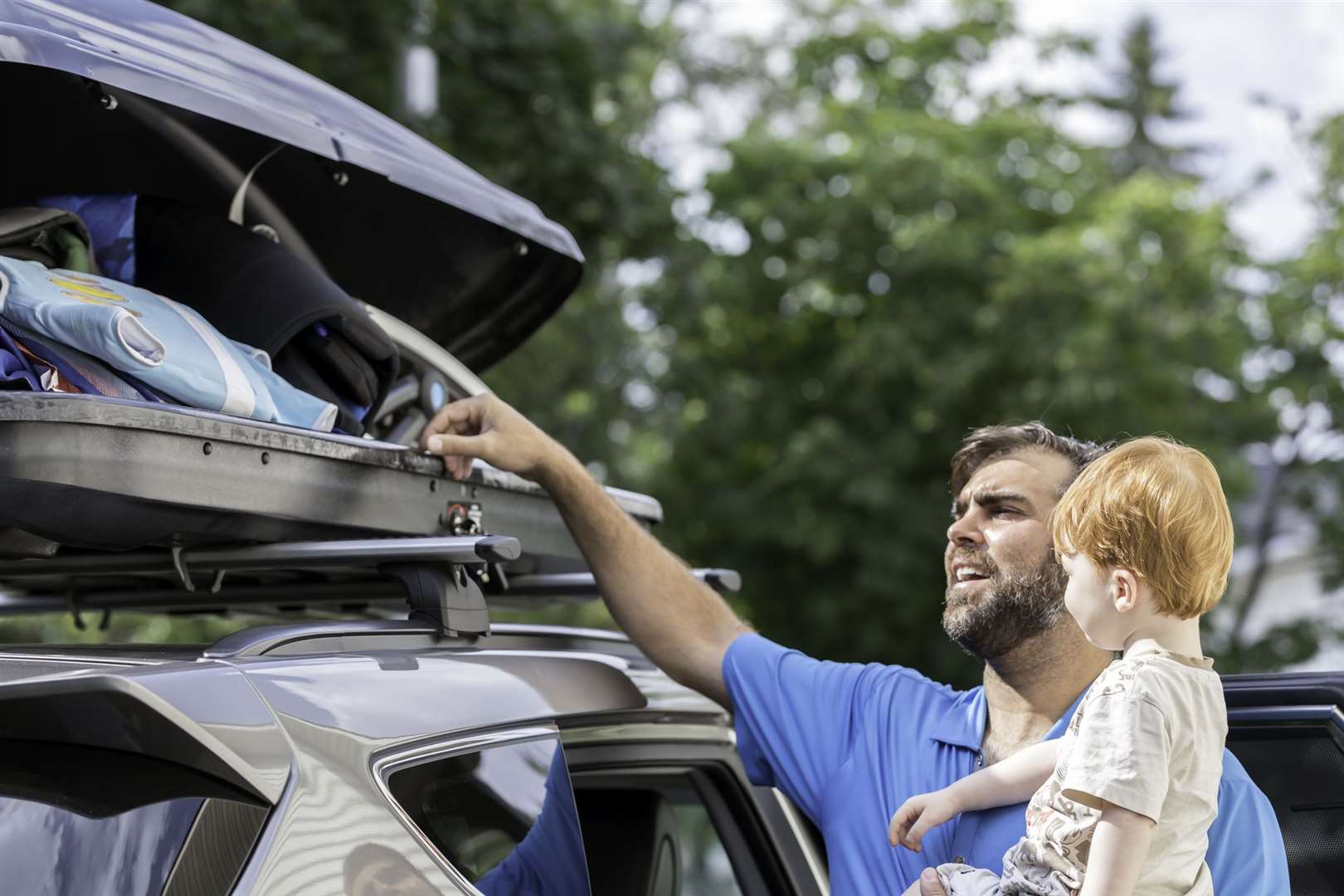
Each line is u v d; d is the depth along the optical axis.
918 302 18.02
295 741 1.71
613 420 16.03
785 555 17.81
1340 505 19.94
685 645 2.79
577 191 10.73
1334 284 19.98
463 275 3.02
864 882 2.45
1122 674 1.97
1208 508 1.99
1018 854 2.04
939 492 17.19
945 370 17.03
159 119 2.46
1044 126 20.12
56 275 2.14
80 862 1.55
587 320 15.24
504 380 13.41
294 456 2.11
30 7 2.08
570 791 2.18
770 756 2.67
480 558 2.17
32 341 2.05
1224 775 2.16
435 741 1.93
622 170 11.11
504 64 10.22
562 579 2.99
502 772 2.04
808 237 18.72
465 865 1.88
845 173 19.03
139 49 2.21
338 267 2.97
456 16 9.83
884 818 2.47
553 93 10.47
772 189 18.72
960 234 17.92
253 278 2.41
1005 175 19.50
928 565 16.81
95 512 1.92
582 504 2.69
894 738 2.53
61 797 1.61
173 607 2.96
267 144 2.61
